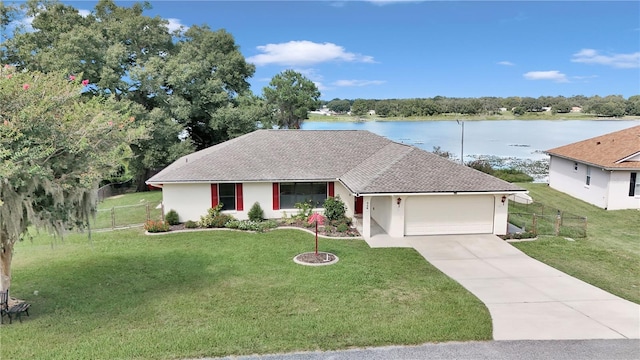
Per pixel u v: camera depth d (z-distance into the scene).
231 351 7.92
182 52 35.22
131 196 31.36
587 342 8.37
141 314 9.82
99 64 31.02
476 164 35.66
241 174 19.89
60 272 13.09
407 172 17.72
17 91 8.97
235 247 15.88
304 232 18.14
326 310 9.95
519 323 9.26
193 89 34.00
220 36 39.88
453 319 9.40
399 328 8.90
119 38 33.66
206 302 10.53
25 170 8.41
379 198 19.20
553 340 8.45
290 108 54.31
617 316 9.70
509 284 11.93
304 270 13.05
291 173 20.22
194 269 13.27
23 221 9.62
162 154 31.95
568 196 27.30
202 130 38.16
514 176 34.72
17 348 8.12
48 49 31.34
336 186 20.77
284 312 9.84
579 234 18.19
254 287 11.58
